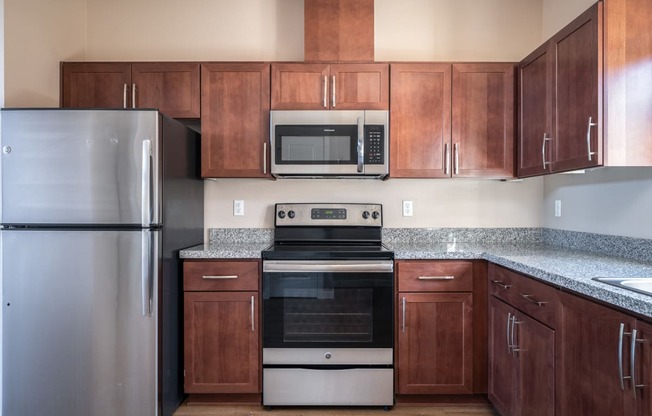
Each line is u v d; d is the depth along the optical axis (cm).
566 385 145
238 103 243
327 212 263
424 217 275
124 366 193
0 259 194
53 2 240
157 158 194
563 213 249
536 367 166
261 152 243
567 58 183
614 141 158
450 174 243
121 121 190
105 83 245
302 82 242
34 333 192
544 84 207
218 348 218
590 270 157
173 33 275
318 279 215
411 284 217
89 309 192
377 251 216
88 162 190
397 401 225
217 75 243
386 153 240
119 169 190
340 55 244
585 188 227
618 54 158
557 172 198
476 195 276
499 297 202
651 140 159
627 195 194
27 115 190
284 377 217
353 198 274
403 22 275
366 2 245
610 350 121
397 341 218
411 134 243
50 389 193
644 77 158
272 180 271
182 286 222
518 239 274
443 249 233
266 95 242
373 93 242
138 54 275
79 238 190
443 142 243
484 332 218
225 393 223
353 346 215
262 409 221
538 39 275
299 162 239
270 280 215
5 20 205
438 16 275
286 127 239
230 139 243
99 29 274
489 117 244
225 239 272
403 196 274
